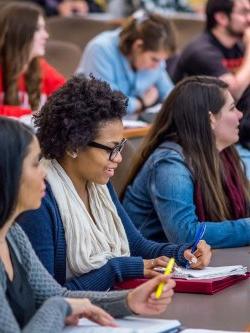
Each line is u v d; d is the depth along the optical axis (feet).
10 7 27.89
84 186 15.49
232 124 18.71
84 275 14.92
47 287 13.11
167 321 12.79
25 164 12.17
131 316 13.12
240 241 18.03
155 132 18.86
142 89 29.94
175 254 16.01
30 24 27.63
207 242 17.79
